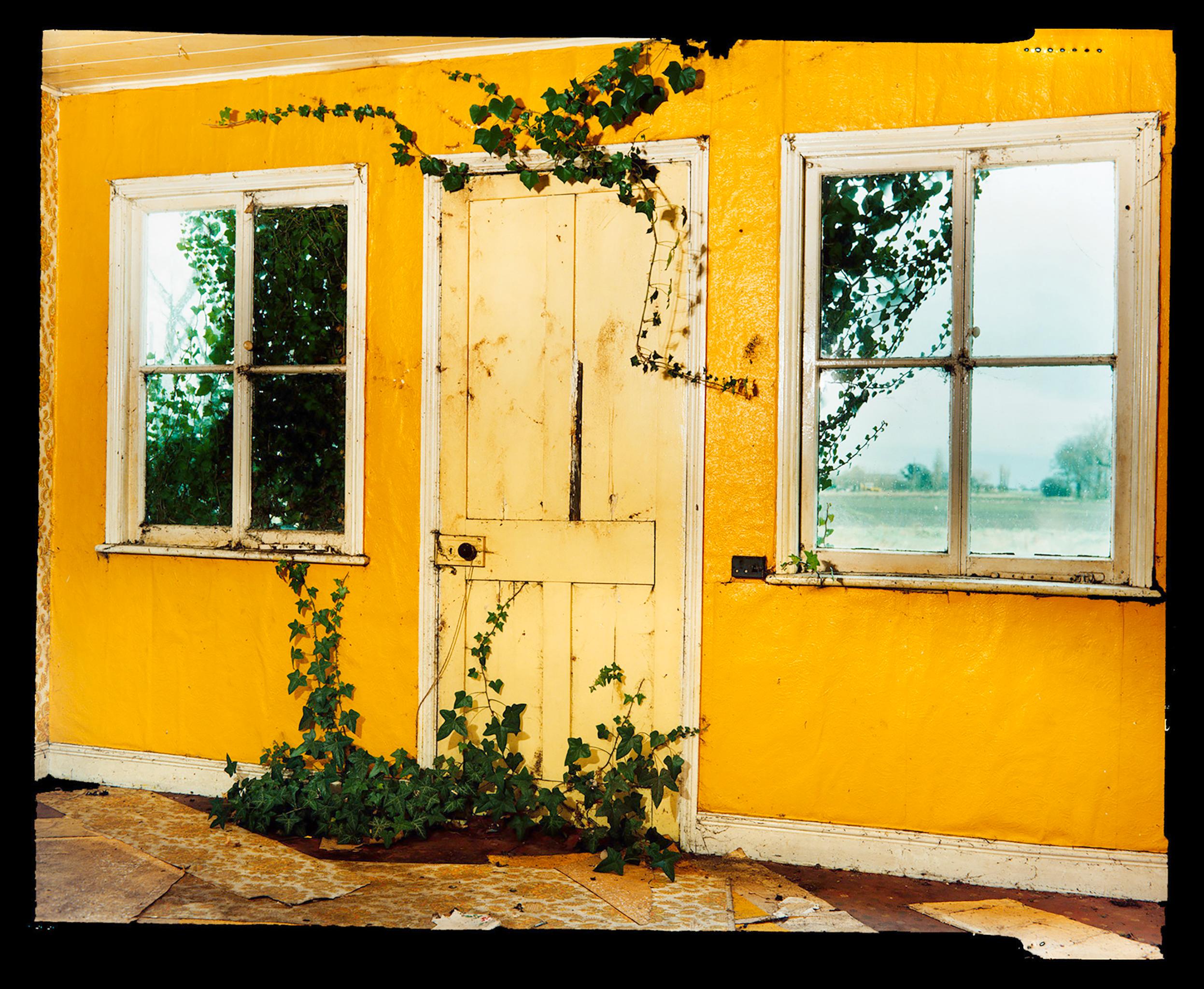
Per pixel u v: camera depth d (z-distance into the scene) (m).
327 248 3.40
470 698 3.19
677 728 3.00
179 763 3.47
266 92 3.40
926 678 2.80
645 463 3.05
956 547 2.85
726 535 2.97
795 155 2.91
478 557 3.20
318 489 3.42
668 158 3.01
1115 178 2.71
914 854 2.79
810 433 2.95
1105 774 2.67
